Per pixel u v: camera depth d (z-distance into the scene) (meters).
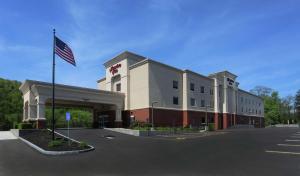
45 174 11.69
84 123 64.88
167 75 46.69
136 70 45.00
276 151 17.83
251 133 38.59
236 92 69.88
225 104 62.38
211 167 12.73
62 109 67.19
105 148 20.73
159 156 16.45
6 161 15.18
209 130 48.34
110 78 49.34
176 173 11.53
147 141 26.09
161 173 11.59
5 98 60.91
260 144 22.14
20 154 17.81
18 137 27.70
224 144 22.47
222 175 11.03
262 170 11.88
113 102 44.00
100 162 14.59
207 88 56.50
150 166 13.22
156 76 44.34
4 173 11.96
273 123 108.44
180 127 44.00
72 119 66.44
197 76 53.31
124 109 45.59
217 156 16.05
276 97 117.50
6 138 27.53
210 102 57.03
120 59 47.59
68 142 21.70
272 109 111.06
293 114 122.25
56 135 26.94
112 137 29.86
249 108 79.62
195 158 15.48
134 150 19.48
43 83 34.97
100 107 48.25
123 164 13.88
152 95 43.03
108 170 12.40
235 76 68.50
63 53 22.75
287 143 22.80
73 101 39.81
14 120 58.78
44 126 34.44
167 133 37.50
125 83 45.97
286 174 11.05
